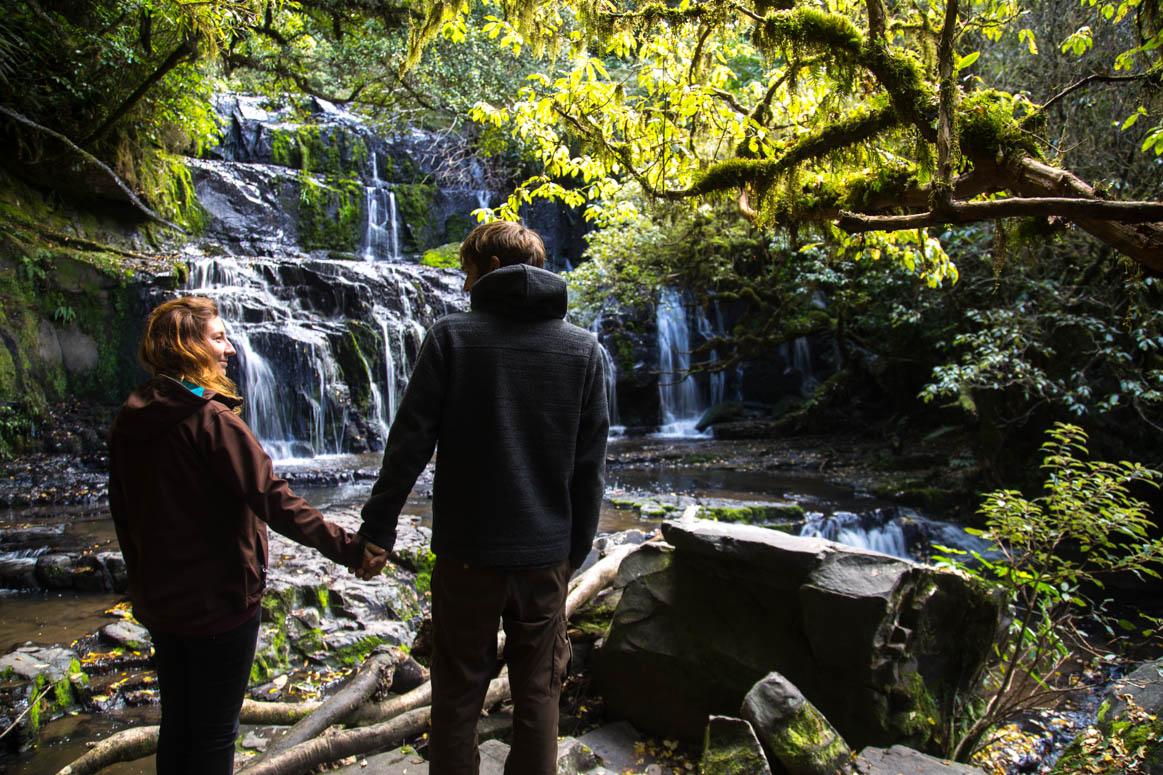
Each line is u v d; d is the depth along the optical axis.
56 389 9.27
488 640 1.72
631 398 13.12
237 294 10.74
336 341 10.88
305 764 2.34
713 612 2.80
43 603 4.36
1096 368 7.77
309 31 12.14
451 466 1.71
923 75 2.29
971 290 8.34
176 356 1.65
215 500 1.63
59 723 3.03
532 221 16.64
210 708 1.65
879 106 2.52
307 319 11.16
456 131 16.53
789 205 2.79
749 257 10.71
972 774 2.19
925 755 2.30
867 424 11.44
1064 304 7.52
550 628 1.75
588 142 3.60
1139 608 5.64
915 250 4.04
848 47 2.37
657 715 2.85
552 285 1.77
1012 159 2.10
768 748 2.28
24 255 9.26
